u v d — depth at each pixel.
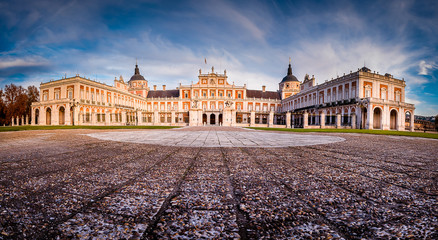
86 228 2.09
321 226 2.15
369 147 8.55
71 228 2.09
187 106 70.06
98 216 2.35
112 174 4.06
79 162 5.19
